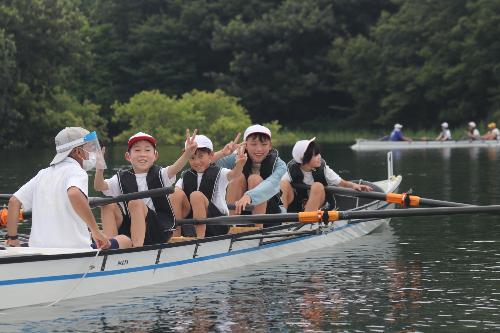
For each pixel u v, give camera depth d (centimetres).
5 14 6334
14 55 6372
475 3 7675
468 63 7738
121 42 9250
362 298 1211
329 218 1416
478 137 6081
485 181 2938
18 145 6562
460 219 2044
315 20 8612
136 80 9200
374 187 1983
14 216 1214
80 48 6744
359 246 1678
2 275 1105
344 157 4812
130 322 1084
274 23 8625
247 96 8750
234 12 9281
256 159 1560
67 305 1164
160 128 6912
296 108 9181
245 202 1487
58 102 6881
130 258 1255
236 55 8750
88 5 9944
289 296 1227
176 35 9200
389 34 8275
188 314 1123
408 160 4375
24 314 1117
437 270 1411
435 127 8231
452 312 1129
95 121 7444
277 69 8900
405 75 8144
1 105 6159
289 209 1728
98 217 2047
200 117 7044
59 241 1188
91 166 1219
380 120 8506
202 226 1440
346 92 9162
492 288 1272
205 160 1464
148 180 1328
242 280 1341
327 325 1067
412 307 1158
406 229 1902
